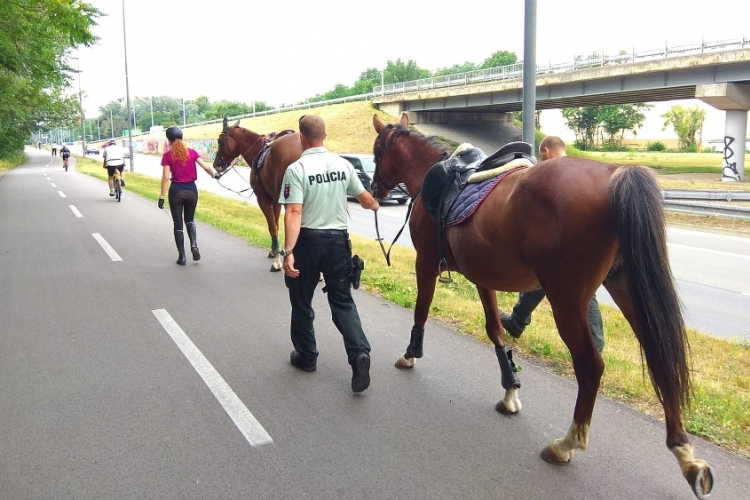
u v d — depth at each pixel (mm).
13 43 17562
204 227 13734
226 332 6242
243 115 81688
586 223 3242
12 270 9227
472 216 3979
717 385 4777
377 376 5090
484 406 4504
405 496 3354
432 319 6656
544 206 3414
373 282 8258
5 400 4602
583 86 38500
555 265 3365
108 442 3959
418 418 4305
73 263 9758
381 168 5734
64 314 6875
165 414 4367
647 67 33938
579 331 3408
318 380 5000
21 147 55969
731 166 33531
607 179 3291
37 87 21391
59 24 14633
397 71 98750
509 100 44531
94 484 3475
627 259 3084
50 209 17625
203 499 3330
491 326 4504
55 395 4691
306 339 5105
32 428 4152
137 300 7484
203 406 4504
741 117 33125
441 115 56562
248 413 4379
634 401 4508
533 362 5355
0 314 6867
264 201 9062
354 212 19719
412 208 4941
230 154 10359
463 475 3566
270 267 9422
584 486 3451
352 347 4566
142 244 11547
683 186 26984
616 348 5672
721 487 3396
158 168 46375
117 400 4602
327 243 4637
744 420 4098
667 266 3084
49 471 3613
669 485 3463
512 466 3662
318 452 3832
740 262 11242
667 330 3027
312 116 4762
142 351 5680
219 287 8148
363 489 3420
